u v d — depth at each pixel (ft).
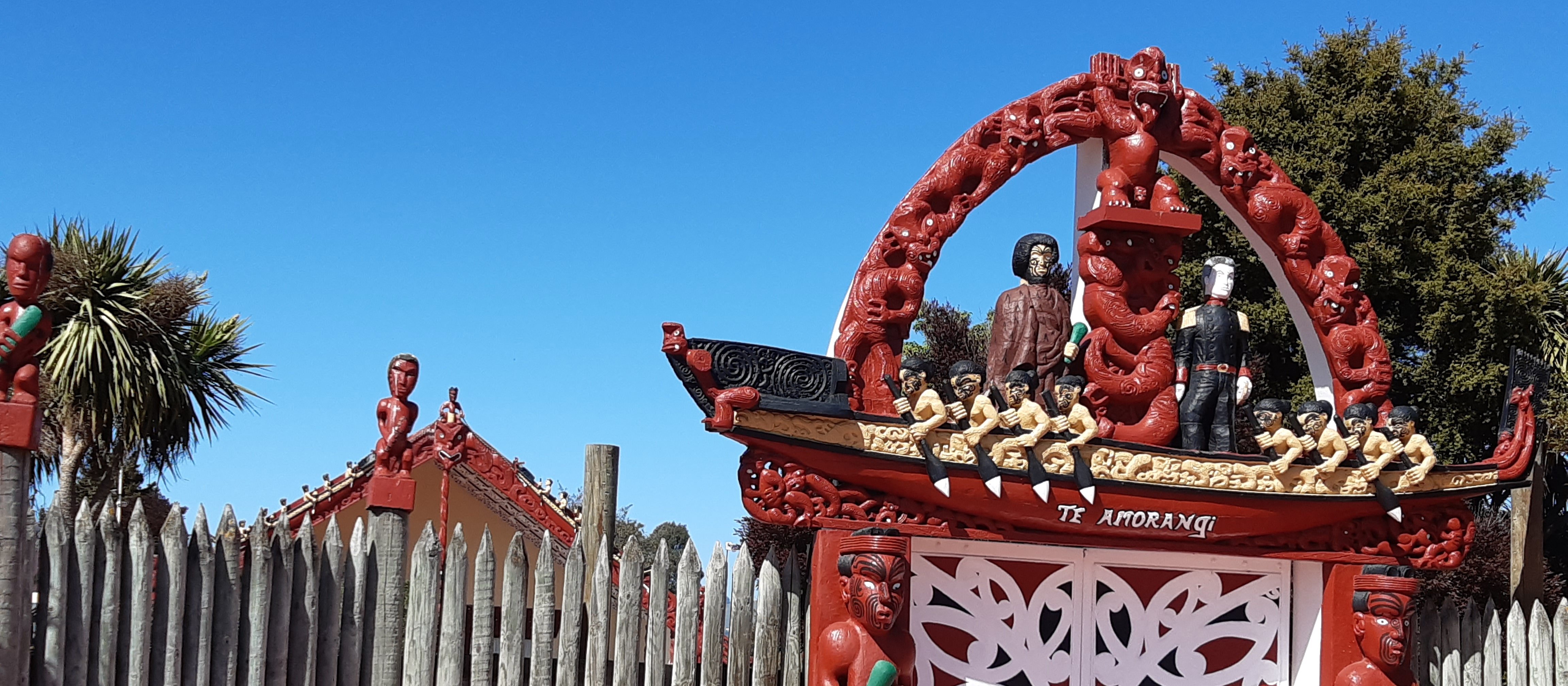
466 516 61.00
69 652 21.90
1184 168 32.48
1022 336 29.30
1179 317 31.40
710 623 27.37
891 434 26.89
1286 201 32.19
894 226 28.81
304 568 24.77
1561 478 57.67
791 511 26.99
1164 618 30.86
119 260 51.80
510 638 25.96
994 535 28.27
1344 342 32.09
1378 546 31.30
